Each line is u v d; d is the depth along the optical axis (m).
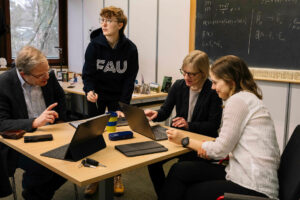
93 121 1.47
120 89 2.80
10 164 1.93
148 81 4.07
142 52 4.10
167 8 3.71
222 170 1.69
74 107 5.30
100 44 2.58
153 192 2.64
